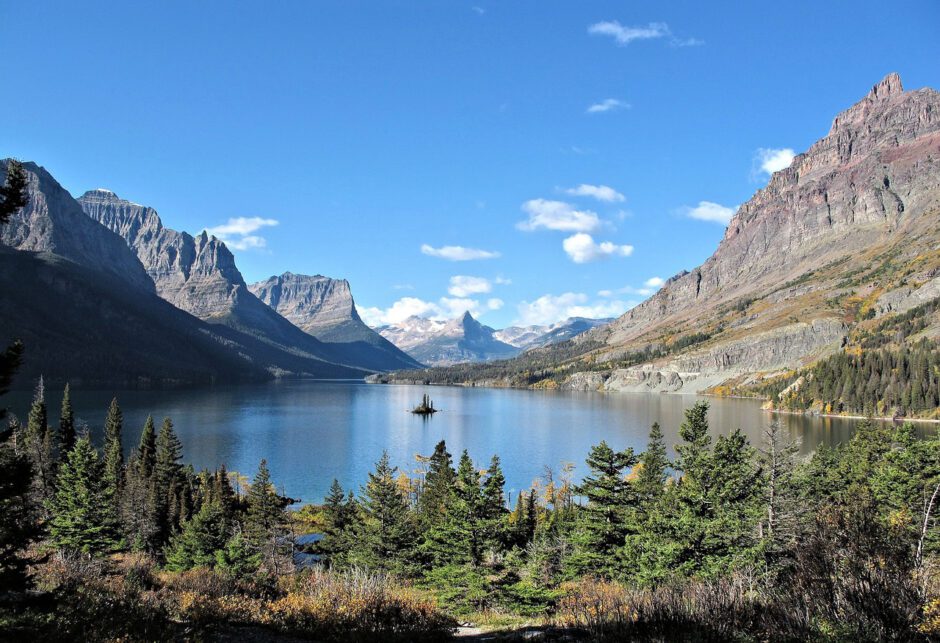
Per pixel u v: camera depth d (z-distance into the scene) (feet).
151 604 70.79
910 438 162.71
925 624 47.42
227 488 298.97
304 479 422.82
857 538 58.34
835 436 515.09
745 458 163.53
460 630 81.41
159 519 265.34
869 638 46.88
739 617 54.13
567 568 151.33
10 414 543.80
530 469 446.19
